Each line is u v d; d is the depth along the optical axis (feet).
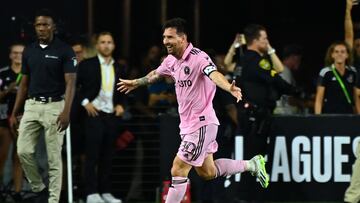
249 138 82.07
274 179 85.97
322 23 119.24
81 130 88.07
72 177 88.43
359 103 86.89
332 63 87.56
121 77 87.25
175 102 92.43
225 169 70.90
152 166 89.66
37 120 78.38
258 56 81.56
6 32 98.43
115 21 109.81
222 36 117.50
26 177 81.87
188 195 81.97
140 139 89.66
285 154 85.87
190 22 115.75
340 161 85.76
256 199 85.87
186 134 67.46
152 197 89.66
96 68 85.76
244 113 81.71
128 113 89.92
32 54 78.48
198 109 67.00
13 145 89.30
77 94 86.28
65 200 88.22
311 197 85.97
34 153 79.10
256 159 72.08
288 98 94.79
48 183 83.30
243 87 81.87
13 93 88.94
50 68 77.97
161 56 96.02
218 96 82.69
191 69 66.13
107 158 87.04
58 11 100.83
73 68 78.07
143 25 112.57
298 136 85.76
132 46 111.96
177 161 67.56
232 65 90.48
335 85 86.89
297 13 119.55
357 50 92.43
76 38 91.91
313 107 98.07
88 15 103.71
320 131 85.76
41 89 78.18
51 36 78.38
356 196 77.15
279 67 86.07
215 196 85.35
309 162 85.92
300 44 119.44
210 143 67.87
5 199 89.30
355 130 85.56
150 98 93.66
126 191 89.86
